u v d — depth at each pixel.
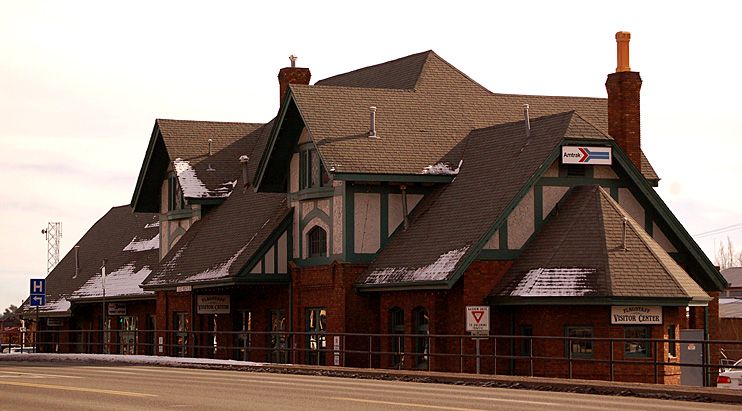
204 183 66.69
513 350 47.25
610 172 50.19
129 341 74.88
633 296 44.31
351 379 38.75
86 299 77.62
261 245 56.69
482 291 47.62
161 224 71.50
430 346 48.97
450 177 53.59
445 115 57.28
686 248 50.53
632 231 46.88
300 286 56.41
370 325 53.12
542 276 45.97
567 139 48.66
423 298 49.53
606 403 28.36
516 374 46.97
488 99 59.12
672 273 45.66
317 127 54.22
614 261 45.41
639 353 45.12
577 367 45.00
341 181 53.12
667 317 45.25
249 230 59.97
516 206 48.38
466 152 54.91
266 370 46.25
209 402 27.64
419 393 30.92
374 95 57.16
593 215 47.31
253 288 59.69
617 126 52.84
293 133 57.12
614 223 47.00
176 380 36.81
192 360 51.12
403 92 57.91
